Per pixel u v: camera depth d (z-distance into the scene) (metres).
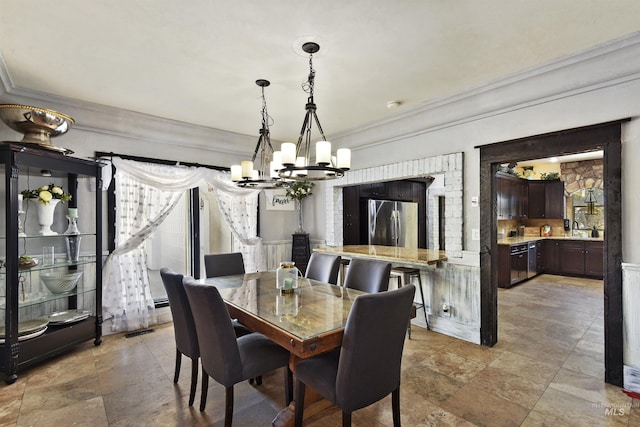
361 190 5.53
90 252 3.48
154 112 3.68
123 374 2.64
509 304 4.65
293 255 5.07
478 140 3.21
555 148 2.70
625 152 2.37
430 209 7.07
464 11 1.90
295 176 2.37
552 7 1.87
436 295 3.63
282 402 2.25
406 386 2.42
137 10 1.86
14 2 1.78
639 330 2.29
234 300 2.39
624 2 1.83
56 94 3.14
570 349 3.08
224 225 5.67
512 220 7.34
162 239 6.75
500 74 2.78
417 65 2.58
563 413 2.07
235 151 4.67
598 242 6.32
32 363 2.66
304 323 1.89
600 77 2.45
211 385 2.49
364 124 4.18
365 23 2.01
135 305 3.70
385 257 3.68
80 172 3.06
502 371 2.65
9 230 2.52
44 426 1.98
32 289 3.07
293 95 3.18
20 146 2.54
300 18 1.95
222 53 2.37
